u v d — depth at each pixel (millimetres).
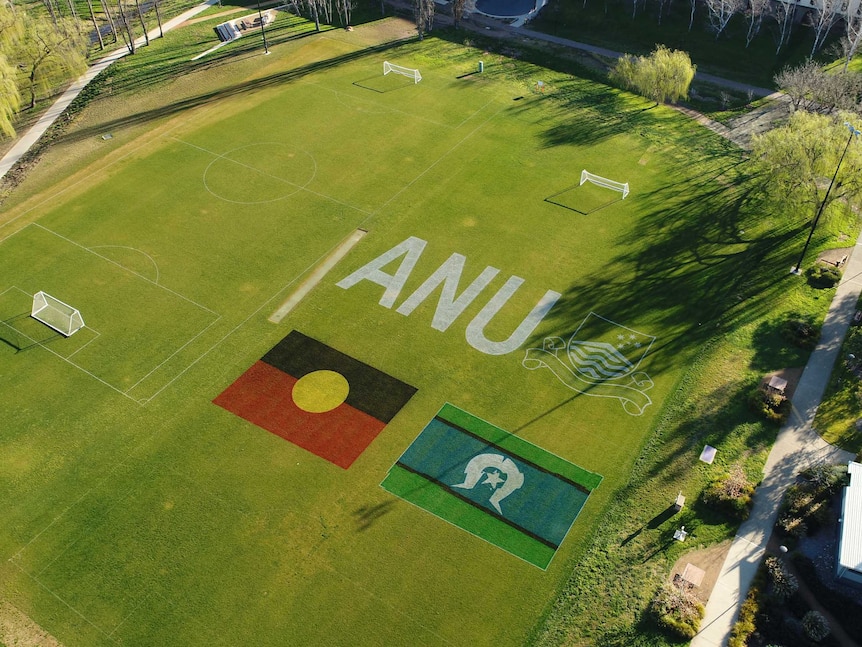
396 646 42094
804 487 48094
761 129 85625
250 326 61438
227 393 56188
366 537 47219
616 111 89250
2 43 90000
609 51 103062
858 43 93250
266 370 57875
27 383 57125
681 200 74062
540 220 72000
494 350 59031
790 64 97250
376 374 57375
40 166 80438
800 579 43906
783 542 45875
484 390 56094
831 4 94062
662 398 55125
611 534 47000
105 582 45219
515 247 68750
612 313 61875
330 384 56750
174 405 55438
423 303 63188
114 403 55594
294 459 51750
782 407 53469
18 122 89438
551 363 57969
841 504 47062
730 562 45062
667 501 48531
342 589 44656
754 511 47625
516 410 54656
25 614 43812
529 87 94312
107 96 93188
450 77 96500
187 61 100375
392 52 102438
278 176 78375
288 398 55812
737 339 59094
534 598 44125
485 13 114000
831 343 58406
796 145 65938
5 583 45281
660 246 68375
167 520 48281
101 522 48281
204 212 73500
